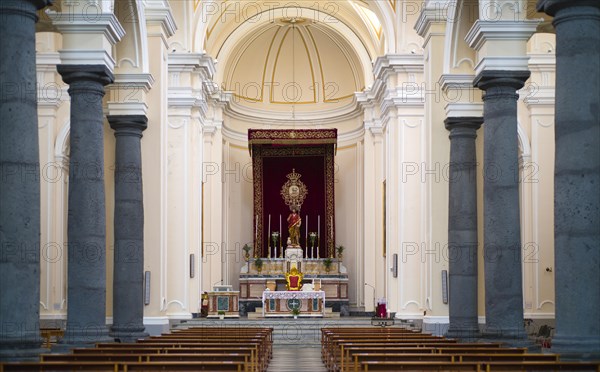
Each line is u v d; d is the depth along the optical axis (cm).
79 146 1409
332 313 3072
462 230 1708
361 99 3047
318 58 3394
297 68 3422
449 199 1734
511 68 1419
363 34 3086
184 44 2536
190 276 2586
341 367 1300
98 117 1423
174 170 2447
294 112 3447
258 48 3356
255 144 3288
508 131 1427
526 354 1021
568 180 1060
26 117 1058
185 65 2512
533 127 2322
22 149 1053
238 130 3384
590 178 1052
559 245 1067
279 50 3384
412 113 2522
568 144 1063
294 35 3347
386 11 2562
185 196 2430
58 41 2353
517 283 1420
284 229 3362
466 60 1741
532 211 2305
